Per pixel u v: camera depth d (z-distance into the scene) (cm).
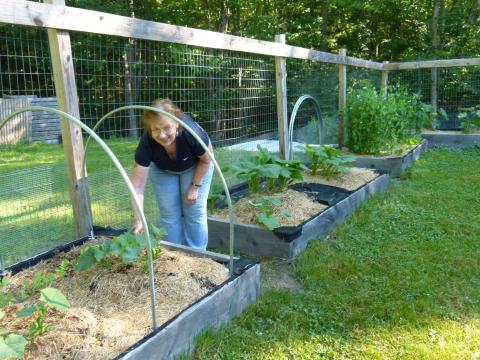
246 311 284
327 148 556
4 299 225
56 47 295
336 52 1720
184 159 312
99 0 1323
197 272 277
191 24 1580
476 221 453
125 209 411
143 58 440
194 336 238
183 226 352
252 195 469
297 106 614
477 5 1478
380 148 740
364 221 457
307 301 300
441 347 246
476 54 1405
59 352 202
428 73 1074
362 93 745
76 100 312
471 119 985
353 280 330
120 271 274
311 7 1739
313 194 482
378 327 268
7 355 177
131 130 462
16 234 368
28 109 225
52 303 209
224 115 521
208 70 491
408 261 360
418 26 1631
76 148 316
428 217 466
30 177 367
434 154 840
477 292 307
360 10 1622
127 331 219
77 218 329
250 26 1633
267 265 364
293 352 244
